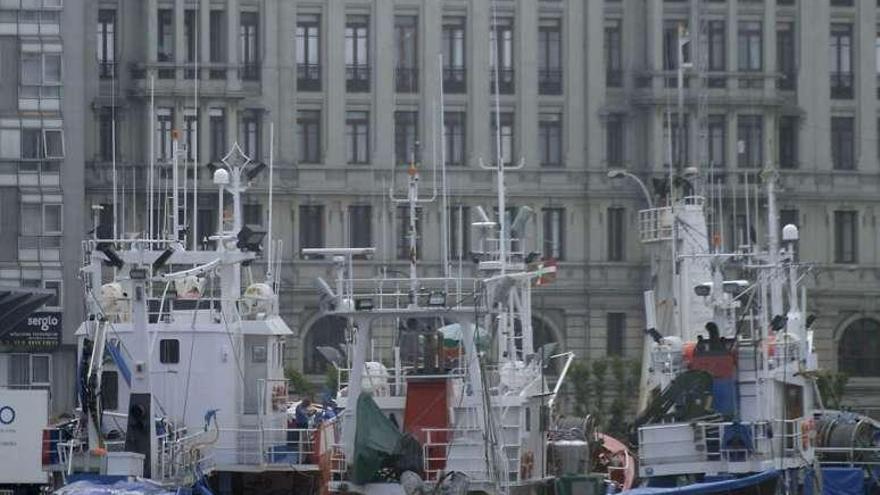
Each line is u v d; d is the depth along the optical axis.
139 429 150.75
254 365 167.38
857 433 178.25
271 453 162.88
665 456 159.75
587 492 154.62
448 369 155.50
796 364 169.75
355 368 152.12
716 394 162.88
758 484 155.88
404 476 145.75
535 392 164.62
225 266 167.38
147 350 152.12
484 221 186.00
